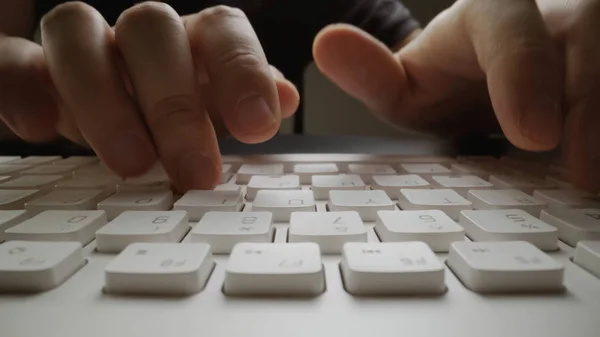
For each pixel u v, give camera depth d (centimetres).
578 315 8
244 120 15
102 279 9
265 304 8
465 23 20
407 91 28
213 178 15
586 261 9
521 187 15
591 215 12
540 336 7
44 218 11
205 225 11
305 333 7
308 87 60
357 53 25
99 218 11
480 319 7
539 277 8
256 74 15
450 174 17
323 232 10
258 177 16
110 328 7
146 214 11
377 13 42
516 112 14
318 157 19
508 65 15
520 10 16
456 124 29
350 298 8
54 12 16
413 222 11
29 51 18
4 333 7
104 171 17
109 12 37
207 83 18
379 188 15
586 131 15
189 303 8
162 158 15
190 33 17
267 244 9
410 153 21
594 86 15
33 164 19
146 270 8
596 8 16
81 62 15
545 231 10
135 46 15
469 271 8
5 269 8
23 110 18
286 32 45
